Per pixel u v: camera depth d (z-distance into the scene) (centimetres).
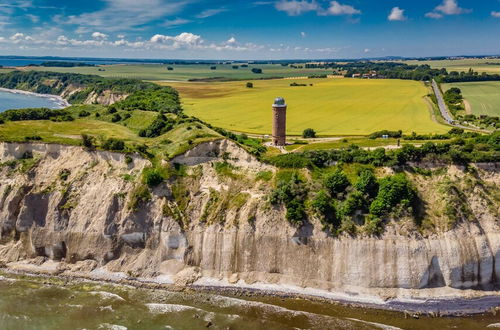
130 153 6662
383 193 5672
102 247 6022
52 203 6325
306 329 4675
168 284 5616
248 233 5794
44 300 5209
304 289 5416
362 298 5244
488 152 6138
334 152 6556
